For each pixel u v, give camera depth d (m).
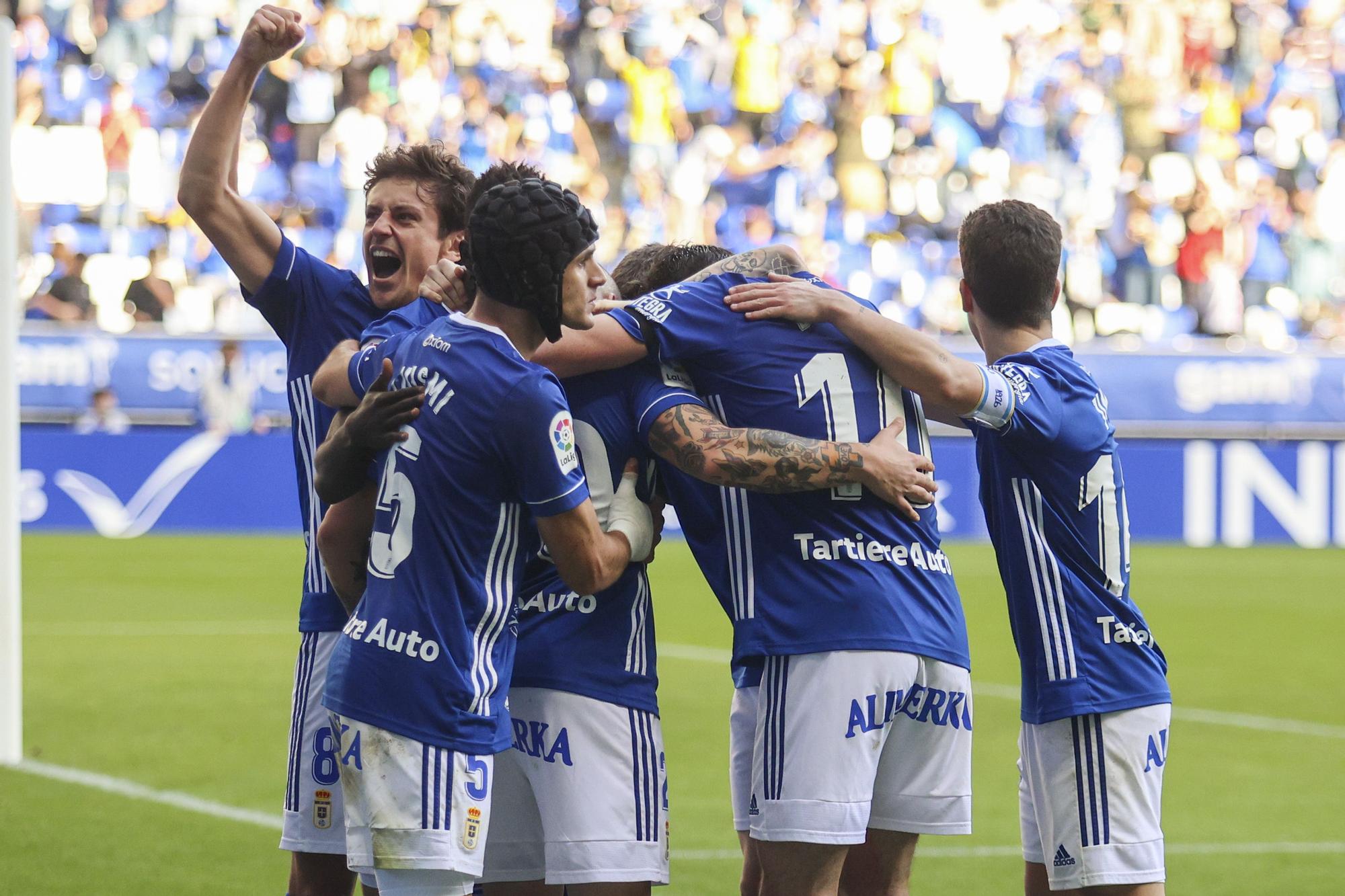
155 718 20.97
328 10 55.25
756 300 9.09
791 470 8.65
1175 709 23.36
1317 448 50.44
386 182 9.71
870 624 8.77
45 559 40.66
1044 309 9.62
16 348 16.94
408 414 8.02
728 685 24.52
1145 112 58.72
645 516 9.02
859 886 9.36
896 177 57.88
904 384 8.91
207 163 9.72
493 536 8.04
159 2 54.19
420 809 7.76
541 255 7.90
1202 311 56.06
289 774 9.77
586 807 9.00
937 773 9.09
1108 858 9.01
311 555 9.84
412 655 7.84
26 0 53.28
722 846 14.93
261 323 51.69
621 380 9.21
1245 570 43.31
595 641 9.15
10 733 18.02
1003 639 30.42
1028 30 59.31
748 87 58.22
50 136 52.00
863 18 58.97
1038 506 9.14
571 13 57.62
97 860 13.89
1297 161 58.72
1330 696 24.56
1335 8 60.59
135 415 47.22
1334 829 16.02
